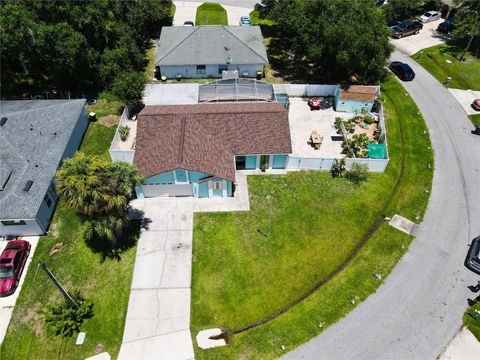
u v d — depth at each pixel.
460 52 53.50
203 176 31.45
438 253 29.64
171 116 34.84
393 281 27.70
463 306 26.38
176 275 27.78
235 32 49.88
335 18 41.06
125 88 38.97
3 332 24.84
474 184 35.31
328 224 31.39
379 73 42.19
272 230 30.75
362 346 24.22
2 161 30.94
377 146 36.59
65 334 24.67
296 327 25.08
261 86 42.12
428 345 24.33
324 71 48.38
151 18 52.84
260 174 35.53
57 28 39.47
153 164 31.42
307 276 27.94
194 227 30.83
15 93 42.72
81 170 24.62
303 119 41.66
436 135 40.31
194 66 46.53
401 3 57.47
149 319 25.48
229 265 28.42
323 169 36.09
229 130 34.84
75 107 38.03
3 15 37.44
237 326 25.22
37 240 29.73
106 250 29.08
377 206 33.03
